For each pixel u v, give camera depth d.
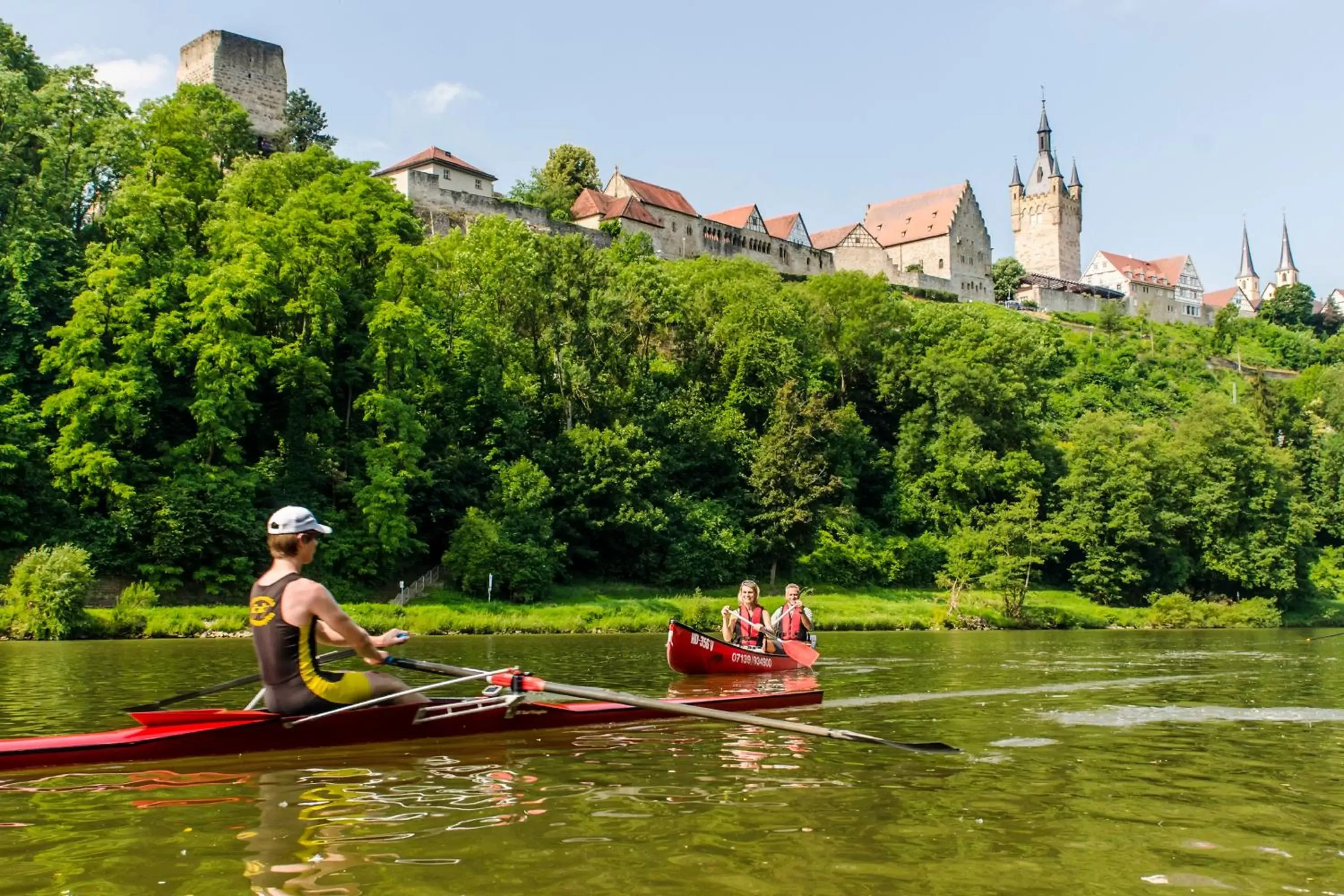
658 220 96.75
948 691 15.22
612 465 49.62
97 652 23.59
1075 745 10.09
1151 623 52.41
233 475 39.41
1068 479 60.38
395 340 44.66
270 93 86.88
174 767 8.09
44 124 48.34
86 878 5.39
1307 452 79.06
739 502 55.97
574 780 7.94
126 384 37.88
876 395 72.56
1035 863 5.79
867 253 119.25
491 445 50.19
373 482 41.53
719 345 65.25
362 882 5.32
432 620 35.25
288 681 8.45
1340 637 38.25
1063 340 110.31
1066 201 161.50
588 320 53.62
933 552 59.53
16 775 7.77
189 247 44.62
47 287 42.03
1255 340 138.12
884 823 6.67
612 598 46.81
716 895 5.14
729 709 12.27
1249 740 10.55
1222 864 5.84
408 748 9.08
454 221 77.50
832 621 44.06
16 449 36.03
